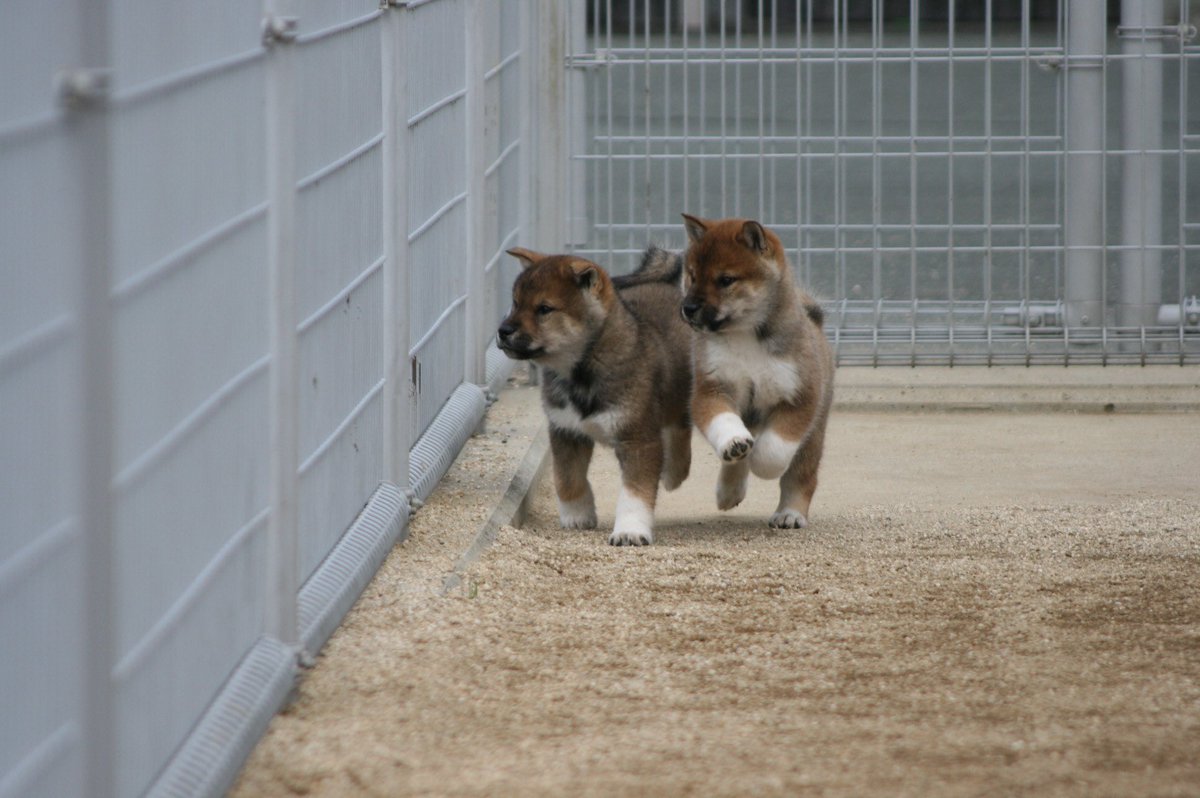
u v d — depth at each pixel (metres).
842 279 19.23
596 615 8.88
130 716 5.50
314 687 7.48
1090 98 17.41
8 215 4.38
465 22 13.50
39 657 4.65
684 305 11.36
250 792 6.25
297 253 7.81
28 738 4.59
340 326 9.03
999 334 17.89
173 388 5.91
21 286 4.47
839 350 17.62
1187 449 14.68
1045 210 26.44
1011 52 18.02
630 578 9.80
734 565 10.23
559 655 8.08
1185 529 11.36
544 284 11.19
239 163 6.76
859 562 10.34
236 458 6.82
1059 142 20.53
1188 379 16.83
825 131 31.77
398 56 10.05
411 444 11.68
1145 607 8.91
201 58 6.23
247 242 6.90
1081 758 6.48
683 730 6.90
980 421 16.02
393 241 10.16
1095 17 17.19
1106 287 17.62
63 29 4.75
